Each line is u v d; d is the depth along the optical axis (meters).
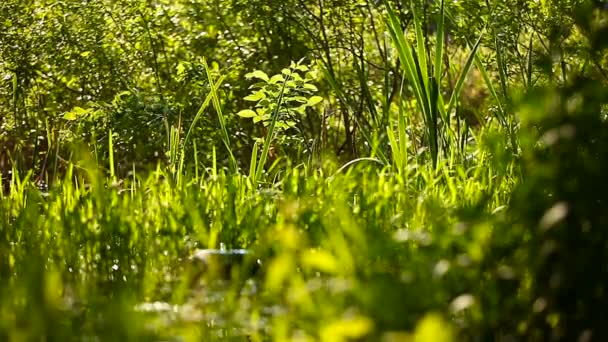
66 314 2.75
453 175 6.37
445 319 2.56
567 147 2.79
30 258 3.54
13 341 2.43
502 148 3.22
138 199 5.18
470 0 9.75
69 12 11.61
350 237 3.48
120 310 2.57
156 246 4.21
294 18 11.91
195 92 10.95
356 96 12.37
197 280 3.59
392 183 5.08
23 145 10.48
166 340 2.65
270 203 5.19
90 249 4.31
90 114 10.30
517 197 2.91
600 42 2.91
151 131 9.99
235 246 4.64
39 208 5.37
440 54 6.24
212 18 12.09
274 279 2.66
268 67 12.24
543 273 2.87
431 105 6.24
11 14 11.59
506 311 2.91
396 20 6.24
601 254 2.73
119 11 11.84
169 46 12.27
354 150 8.19
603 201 2.73
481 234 2.83
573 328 2.81
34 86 11.77
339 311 2.63
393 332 2.37
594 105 2.75
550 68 3.22
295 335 2.59
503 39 8.53
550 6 6.91
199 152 10.57
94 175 4.61
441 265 2.73
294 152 9.21
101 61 11.69
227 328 2.96
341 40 11.93
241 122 11.99
